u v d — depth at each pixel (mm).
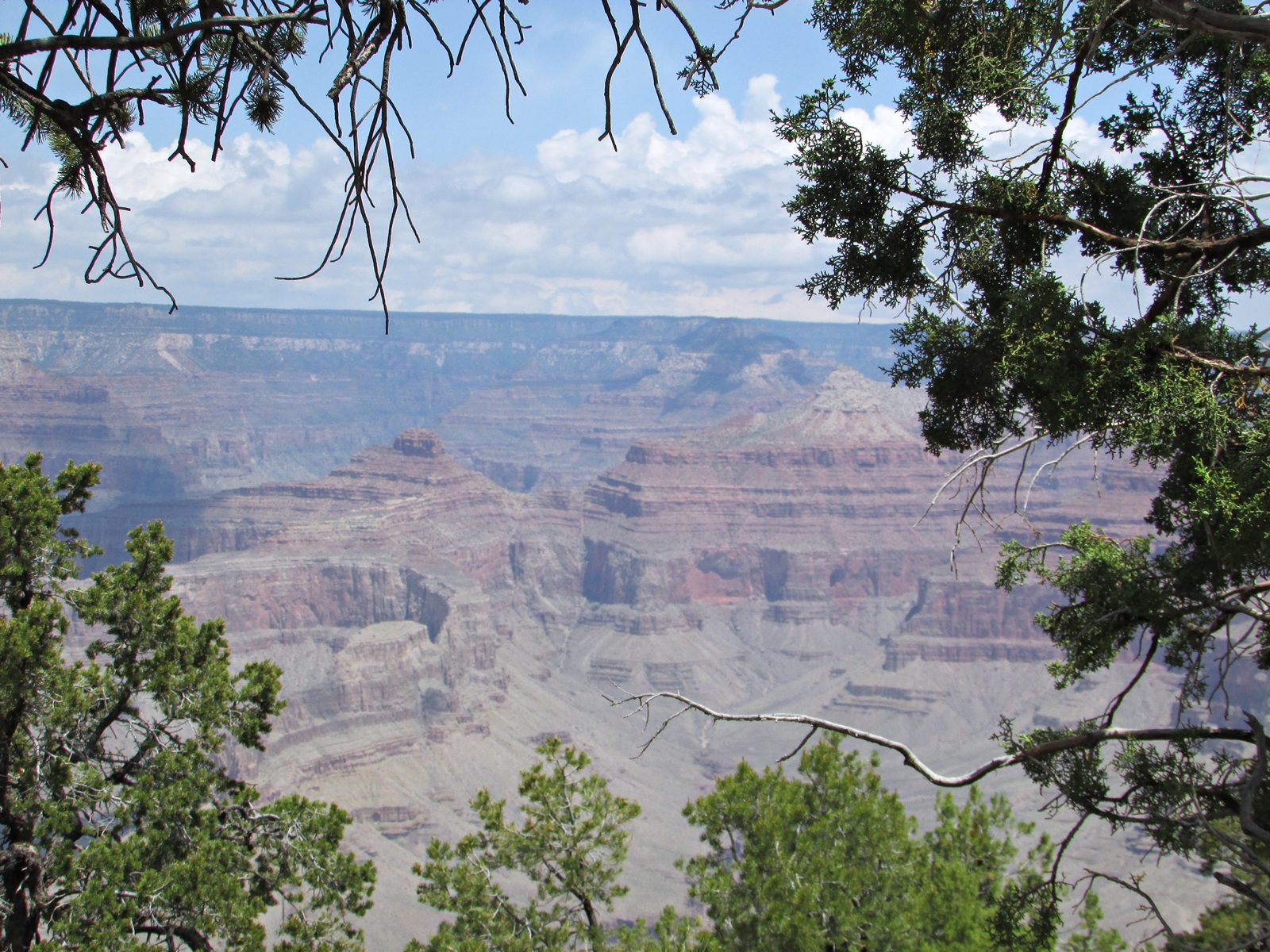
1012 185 14258
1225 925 16125
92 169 7070
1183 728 12859
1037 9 14508
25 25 6637
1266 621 13336
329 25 7070
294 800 25406
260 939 21328
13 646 20375
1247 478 12312
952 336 14148
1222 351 13609
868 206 14531
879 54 15562
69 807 21312
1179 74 14727
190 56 6973
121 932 19688
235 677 25703
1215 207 13953
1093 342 12977
